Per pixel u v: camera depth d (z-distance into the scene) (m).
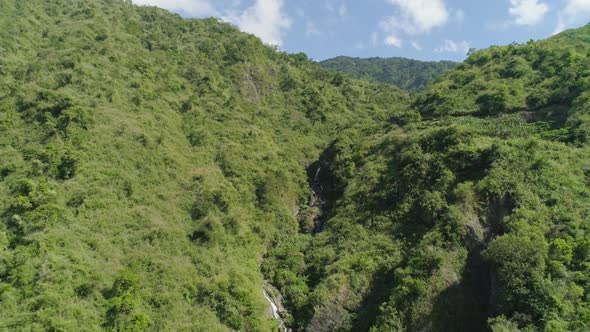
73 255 30.91
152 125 51.84
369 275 35.88
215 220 41.38
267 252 45.16
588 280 25.83
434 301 30.44
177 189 45.12
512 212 33.66
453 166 41.94
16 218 31.55
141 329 28.39
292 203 54.91
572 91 52.41
